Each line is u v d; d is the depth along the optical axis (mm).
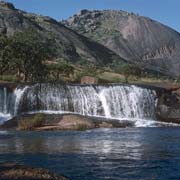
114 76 125938
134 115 64812
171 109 65375
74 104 62594
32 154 27656
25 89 61000
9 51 84750
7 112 59844
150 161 25000
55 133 45062
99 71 139625
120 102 64625
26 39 86938
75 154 27781
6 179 16859
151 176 20672
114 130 50250
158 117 65125
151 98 65750
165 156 27109
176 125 61750
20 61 84250
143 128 54906
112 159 25719
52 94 62000
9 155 27156
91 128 53812
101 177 20359
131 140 38031
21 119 53781
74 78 100938
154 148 31531
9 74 89938
